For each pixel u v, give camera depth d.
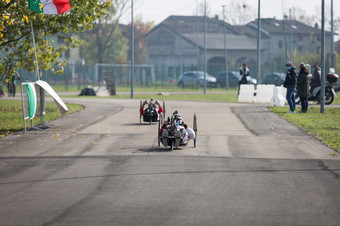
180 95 133.38
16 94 133.62
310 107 83.88
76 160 36.91
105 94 132.88
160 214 22.70
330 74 90.38
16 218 22.34
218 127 56.66
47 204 24.66
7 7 67.56
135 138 48.00
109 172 32.44
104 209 23.59
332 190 27.56
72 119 66.06
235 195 26.30
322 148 42.47
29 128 56.31
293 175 31.55
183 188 27.86
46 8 66.50
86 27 75.38
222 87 191.88
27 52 76.81
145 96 128.38
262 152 40.28
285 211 23.30
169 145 41.59
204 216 22.41
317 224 21.36
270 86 99.31
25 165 35.28
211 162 35.81
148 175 31.36
